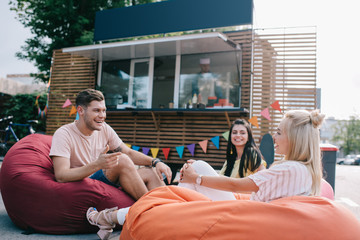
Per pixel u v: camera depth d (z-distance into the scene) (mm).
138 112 6582
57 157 2123
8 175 2107
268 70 5828
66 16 11078
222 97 6289
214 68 6414
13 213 2125
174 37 5602
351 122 38406
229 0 6008
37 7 11469
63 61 7785
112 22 7070
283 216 1251
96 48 6301
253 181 1515
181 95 6629
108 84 7297
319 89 7512
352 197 4918
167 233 1299
